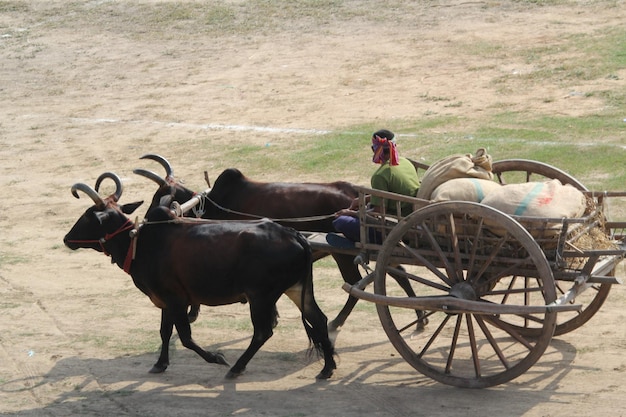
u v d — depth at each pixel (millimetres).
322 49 31750
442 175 10070
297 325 12500
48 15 39938
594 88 24094
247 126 24781
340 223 10547
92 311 13578
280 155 21750
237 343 11977
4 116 28625
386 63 29297
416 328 11914
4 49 36500
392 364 10961
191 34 35656
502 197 9570
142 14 38656
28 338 12539
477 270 9906
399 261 10125
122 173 22016
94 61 33969
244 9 37594
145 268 10656
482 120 22562
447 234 9773
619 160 18156
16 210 19875
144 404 10164
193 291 10461
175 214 10961
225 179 12289
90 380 10969
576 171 17859
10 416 9984
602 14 31797
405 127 22719
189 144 23781
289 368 11039
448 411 9492
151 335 12500
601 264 9828
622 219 15438
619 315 12023
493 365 10672
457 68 27781
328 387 10375
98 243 11008
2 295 14500
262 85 28750
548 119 21938
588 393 9750
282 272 10164
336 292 13758
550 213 9312
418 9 35000
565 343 11219
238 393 10336
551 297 9062
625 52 26891
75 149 24516
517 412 9367
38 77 32906
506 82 25797
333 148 21641
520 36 30328
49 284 14977
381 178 10391
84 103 29281
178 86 29906
